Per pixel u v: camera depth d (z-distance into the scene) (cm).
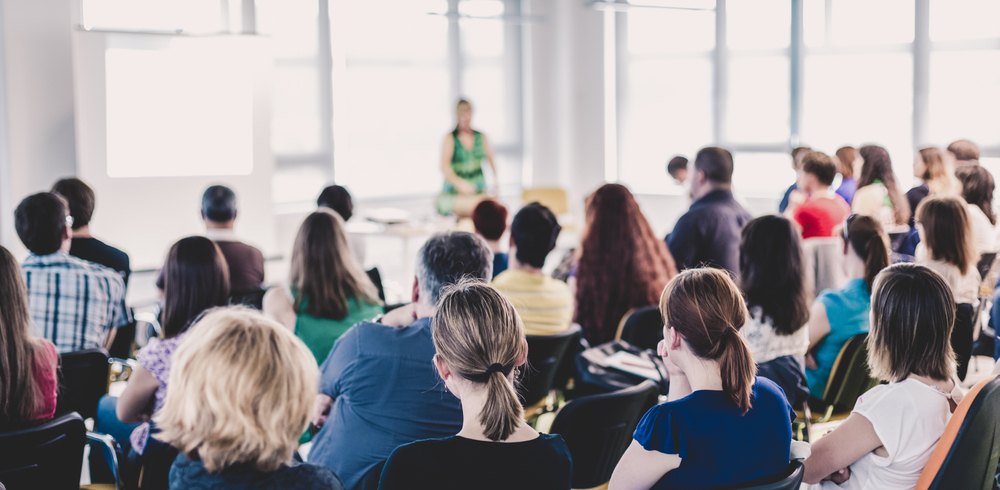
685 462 161
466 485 143
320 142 775
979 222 422
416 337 205
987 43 740
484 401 146
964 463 177
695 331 165
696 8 865
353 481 207
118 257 385
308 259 285
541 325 290
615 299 331
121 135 568
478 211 377
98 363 278
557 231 297
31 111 543
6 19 528
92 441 266
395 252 797
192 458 130
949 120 766
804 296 250
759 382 173
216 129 603
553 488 148
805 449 179
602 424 229
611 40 912
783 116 843
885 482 181
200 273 246
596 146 905
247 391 125
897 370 184
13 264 216
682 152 895
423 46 835
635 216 334
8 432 205
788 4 825
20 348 215
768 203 847
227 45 597
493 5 868
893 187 474
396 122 827
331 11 768
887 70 789
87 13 612
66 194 372
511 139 908
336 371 209
